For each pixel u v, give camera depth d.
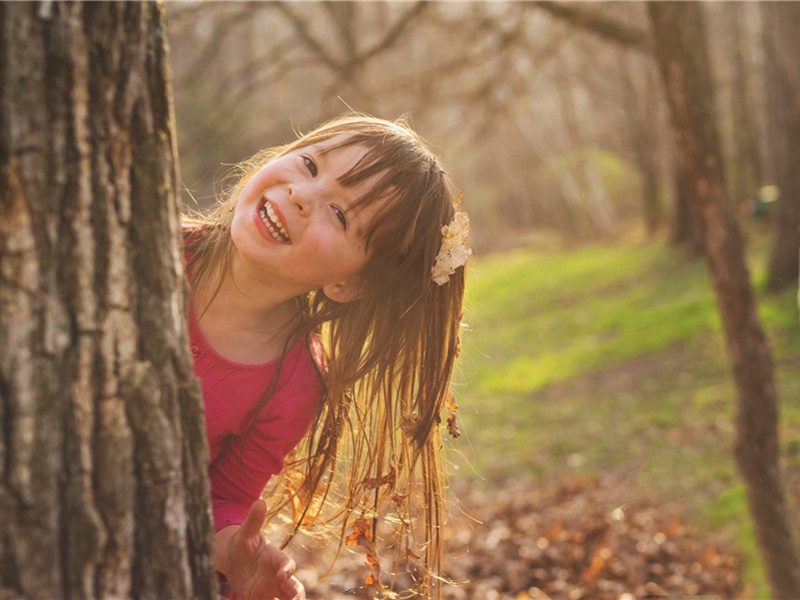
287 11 6.11
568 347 12.62
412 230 1.76
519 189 42.25
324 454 1.99
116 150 1.02
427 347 1.94
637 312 13.30
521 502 7.00
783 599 3.84
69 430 0.98
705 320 11.32
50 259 0.97
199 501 1.14
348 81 6.10
